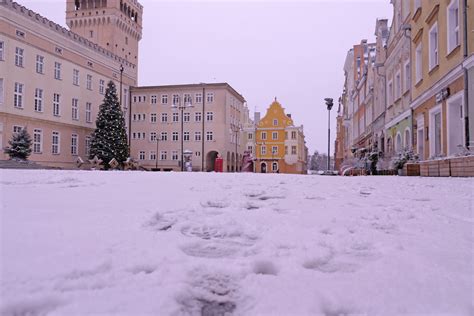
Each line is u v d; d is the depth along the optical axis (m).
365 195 6.02
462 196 5.68
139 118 59.12
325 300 1.51
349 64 50.31
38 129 40.03
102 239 2.43
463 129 11.65
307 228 3.06
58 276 1.67
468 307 1.44
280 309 1.42
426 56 15.96
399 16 21.50
